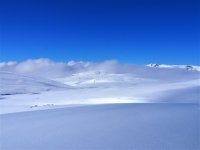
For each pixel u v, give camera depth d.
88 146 9.43
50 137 11.28
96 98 68.50
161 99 58.78
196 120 14.35
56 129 13.30
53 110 26.28
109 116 17.84
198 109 20.02
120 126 13.38
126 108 23.84
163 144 9.27
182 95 62.28
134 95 67.81
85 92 91.81
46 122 16.09
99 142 9.97
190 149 8.58
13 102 69.44
